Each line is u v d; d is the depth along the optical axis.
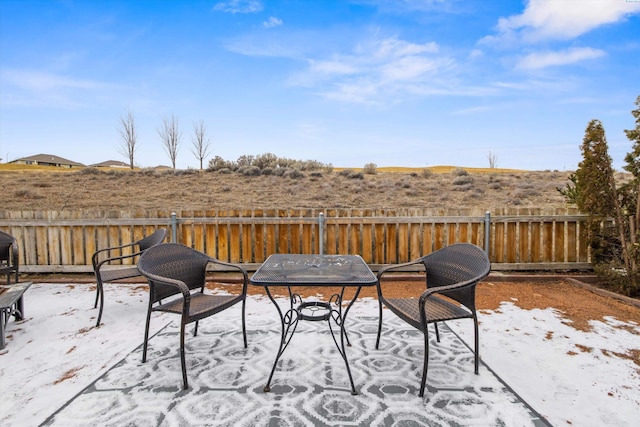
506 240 5.71
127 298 4.63
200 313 2.56
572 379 2.52
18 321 3.74
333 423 2.01
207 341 3.22
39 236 5.73
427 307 2.75
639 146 4.43
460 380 2.50
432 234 5.80
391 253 5.88
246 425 1.99
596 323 3.66
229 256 5.93
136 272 4.09
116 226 5.78
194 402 2.23
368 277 2.47
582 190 5.00
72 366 2.72
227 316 3.93
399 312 2.66
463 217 5.74
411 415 2.09
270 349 3.05
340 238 5.88
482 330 3.47
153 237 4.46
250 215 5.89
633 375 2.57
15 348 3.07
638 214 4.53
